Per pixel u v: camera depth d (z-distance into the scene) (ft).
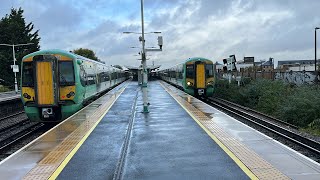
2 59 220.02
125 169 25.58
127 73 301.22
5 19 241.55
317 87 76.54
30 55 56.65
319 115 62.95
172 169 25.30
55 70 55.26
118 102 79.05
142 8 63.52
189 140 34.91
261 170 24.08
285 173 23.26
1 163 27.25
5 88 194.08
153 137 37.11
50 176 24.04
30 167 26.17
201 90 103.09
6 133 56.95
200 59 103.96
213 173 23.99
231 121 46.96
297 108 66.44
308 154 37.76
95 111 61.05
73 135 38.70
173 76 156.56
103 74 109.60
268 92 88.17
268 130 51.98
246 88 103.96
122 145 33.60
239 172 23.98
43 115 55.21
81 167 26.21
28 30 247.09
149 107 66.80
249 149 30.17
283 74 115.14
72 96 57.36
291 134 48.85
